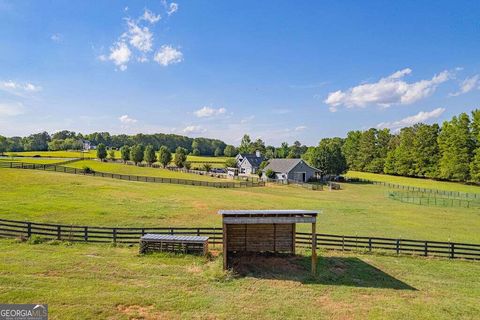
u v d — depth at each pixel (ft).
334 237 70.69
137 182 159.43
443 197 171.22
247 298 39.24
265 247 58.65
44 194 107.45
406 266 56.49
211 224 83.30
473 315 37.76
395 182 251.60
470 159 233.55
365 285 46.55
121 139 607.78
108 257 51.11
